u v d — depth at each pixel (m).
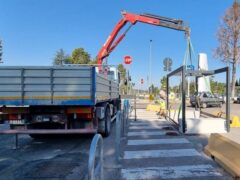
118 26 20.52
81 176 6.44
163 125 14.55
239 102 42.47
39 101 8.83
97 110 10.05
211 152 7.82
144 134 11.75
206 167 6.96
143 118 18.08
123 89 21.95
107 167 6.97
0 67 8.81
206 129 11.83
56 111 9.39
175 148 9.05
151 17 19.84
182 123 11.84
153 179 6.12
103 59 21.11
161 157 7.94
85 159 7.95
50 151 9.02
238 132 11.84
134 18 20.11
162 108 19.89
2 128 11.09
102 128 11.05
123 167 7.00
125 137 11.08
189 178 6.17
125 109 13.68
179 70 12.84
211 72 12.44
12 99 8.84
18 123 9.39
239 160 6.20
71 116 9.44
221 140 7.43
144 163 7.34
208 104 31.69
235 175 6.09
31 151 9.04
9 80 8.83
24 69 8.81
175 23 19.27
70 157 8.19
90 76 8.84
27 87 8.84
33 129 9.45
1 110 9.41
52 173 6.66
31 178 6.32
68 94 8.84
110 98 12.55
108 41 20.80
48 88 8.84
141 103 39.06
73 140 11.00
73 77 8.84
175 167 6.97
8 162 7.67
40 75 8.82
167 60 20.03
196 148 9.05
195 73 12.26
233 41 47.16
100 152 4.54
